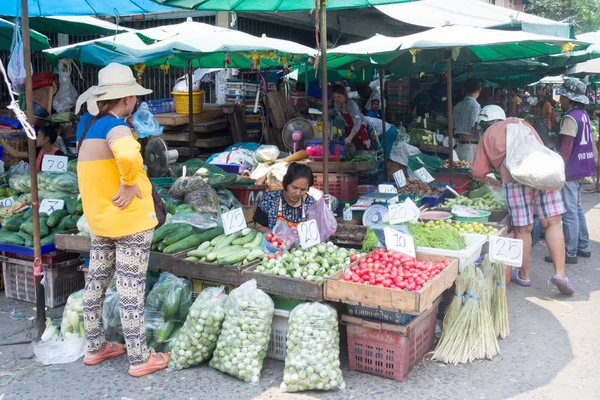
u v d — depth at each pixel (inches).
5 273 211.3
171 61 300.0
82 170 144.7
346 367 157.2
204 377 150.6
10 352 166.1
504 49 270.8
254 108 397.7
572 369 156.3
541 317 193.6
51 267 199.3
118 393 142.6
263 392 142.6
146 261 151.9
